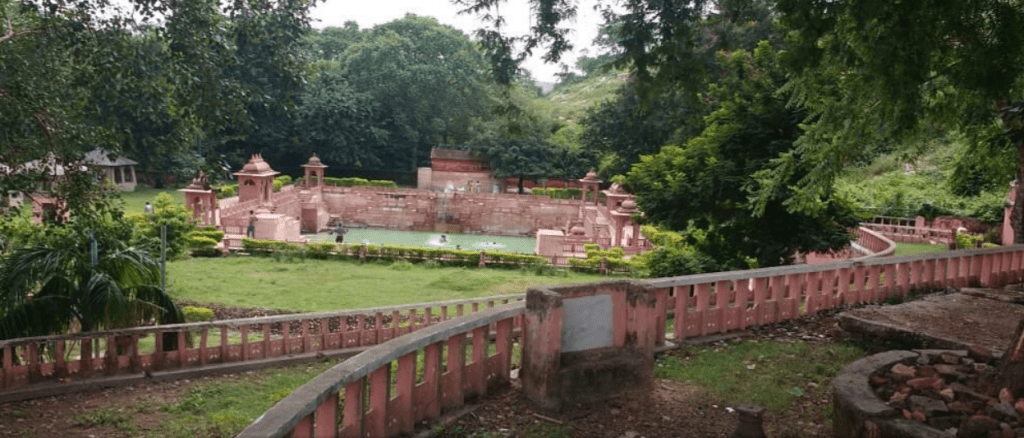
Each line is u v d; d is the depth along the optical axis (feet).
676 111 90.84
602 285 21.25
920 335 25.96
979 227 113.91
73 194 39.34
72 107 39.93
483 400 20.56
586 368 20.62
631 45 26.23
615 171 172.45
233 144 201.67
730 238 55.01
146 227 81.92
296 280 86.38
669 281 26.68
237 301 70.74
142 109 41.14
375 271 96.84
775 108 50.96
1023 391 17.62
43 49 38.93
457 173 211.00
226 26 40.91
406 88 213.46
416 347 17.65
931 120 41.91
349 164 219.00
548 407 19.97
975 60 28.76
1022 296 33.65
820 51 24.53
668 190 54.19
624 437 18.62
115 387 34.27
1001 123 44.47
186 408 31.01
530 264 104.17
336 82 212.23
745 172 50.67
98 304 34.50
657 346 26.63
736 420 19.97
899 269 37.73
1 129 35.58
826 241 51.90
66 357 35.63
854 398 17.62
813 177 40.24
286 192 162.09
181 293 73.77
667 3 25.73
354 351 43.78
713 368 24.44
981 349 20.65
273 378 37.19
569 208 181.88
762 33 74.43
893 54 23.84
